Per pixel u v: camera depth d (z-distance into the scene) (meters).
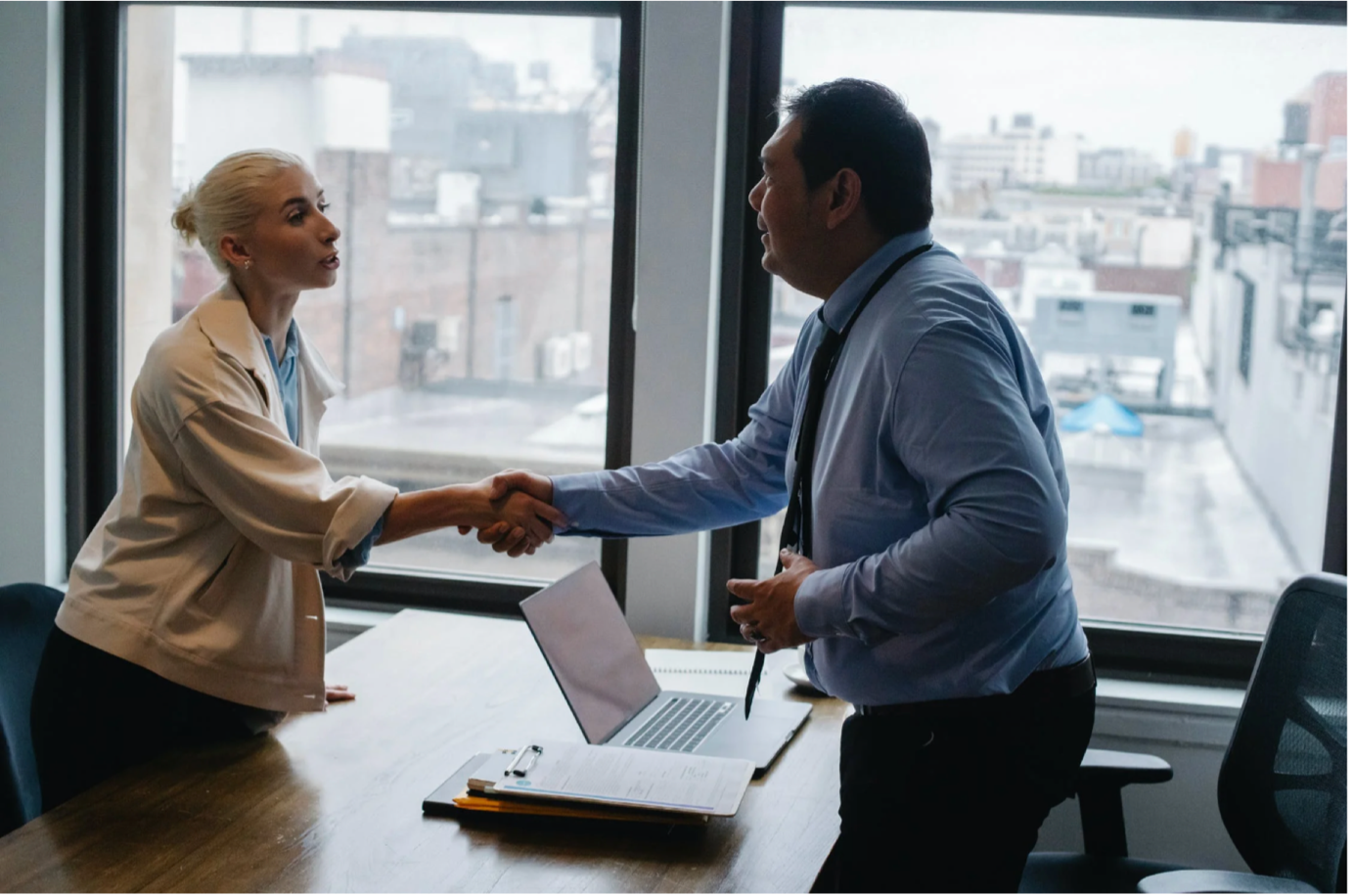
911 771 1.53
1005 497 1.40
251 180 1.89
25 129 2.80
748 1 2.57
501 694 2.13
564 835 1.58
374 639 2.43
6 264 2.83
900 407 1.48
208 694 1.88
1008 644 1.53
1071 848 2.49
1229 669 2.59
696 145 2.56
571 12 2.69
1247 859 1.96
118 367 2.95
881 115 1.59
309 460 1.86
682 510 2.01
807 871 1.50
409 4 2.74
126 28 2.87
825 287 1.69
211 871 1.46
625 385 2.74
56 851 1.50
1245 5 2.47
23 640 2.11
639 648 2.13
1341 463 2.55
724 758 1.74
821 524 1.60
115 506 1.97
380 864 1.48
